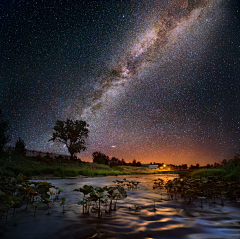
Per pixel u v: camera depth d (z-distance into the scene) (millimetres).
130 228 3635
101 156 52781
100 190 4953
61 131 44312
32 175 17766
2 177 5906
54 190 9414
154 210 5273
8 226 3699
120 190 5277
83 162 40875
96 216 4531
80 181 15570
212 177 10164
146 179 19531
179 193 8812
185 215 4742
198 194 8102
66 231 3418
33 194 5508
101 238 3100
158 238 3127
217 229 3646
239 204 6227
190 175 14391
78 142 45844
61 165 30141
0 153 23922
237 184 7996
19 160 24422
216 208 5613
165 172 45344
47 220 4133
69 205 5832
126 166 52875
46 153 34781
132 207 5617
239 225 3906
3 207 4129
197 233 3402
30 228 3578
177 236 3234
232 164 13211
